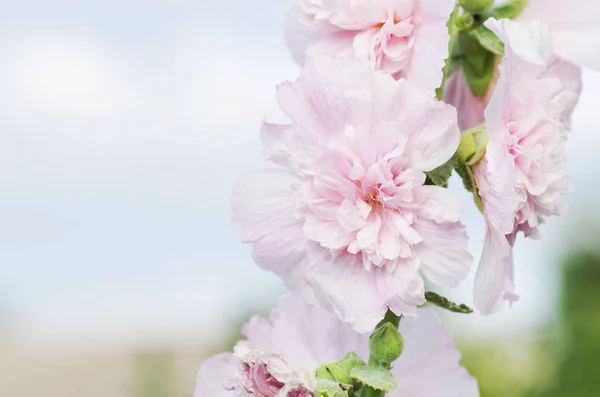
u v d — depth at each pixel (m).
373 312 0.60
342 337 0.67
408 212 0.60
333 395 0.61
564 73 0.67
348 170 0.60
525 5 0.66
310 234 0.60
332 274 0.60
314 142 0.60
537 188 0.61
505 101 0.61
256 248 0.62
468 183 0.62
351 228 0.60
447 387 0.68
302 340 0.68
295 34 0.66
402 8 0.62
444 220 0.59
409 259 0.60
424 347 0.68
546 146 0.61
